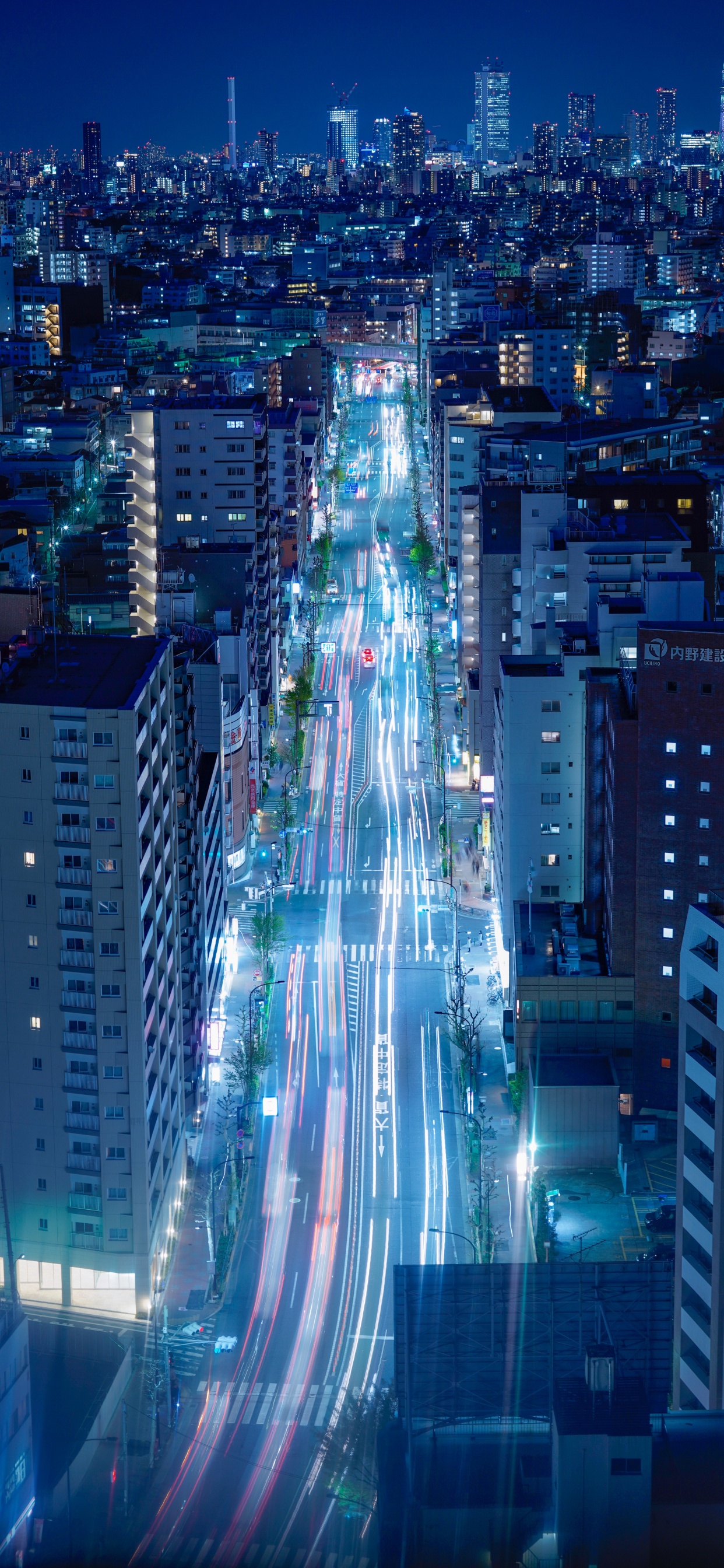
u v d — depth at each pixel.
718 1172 96.44
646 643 143.38
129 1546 100.19
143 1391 117.19
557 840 171.62
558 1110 146.50
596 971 156.00
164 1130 133.38
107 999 121.00
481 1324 79.38
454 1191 144.00
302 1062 167.12
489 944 193.12
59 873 119.00
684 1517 73.06
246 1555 98.94
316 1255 134.75
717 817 144.62
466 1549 73.69
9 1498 102.25
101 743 115.88
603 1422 72.75
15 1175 126.75
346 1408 112.31
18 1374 105.44
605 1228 136.12
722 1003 95.06
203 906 157.12
